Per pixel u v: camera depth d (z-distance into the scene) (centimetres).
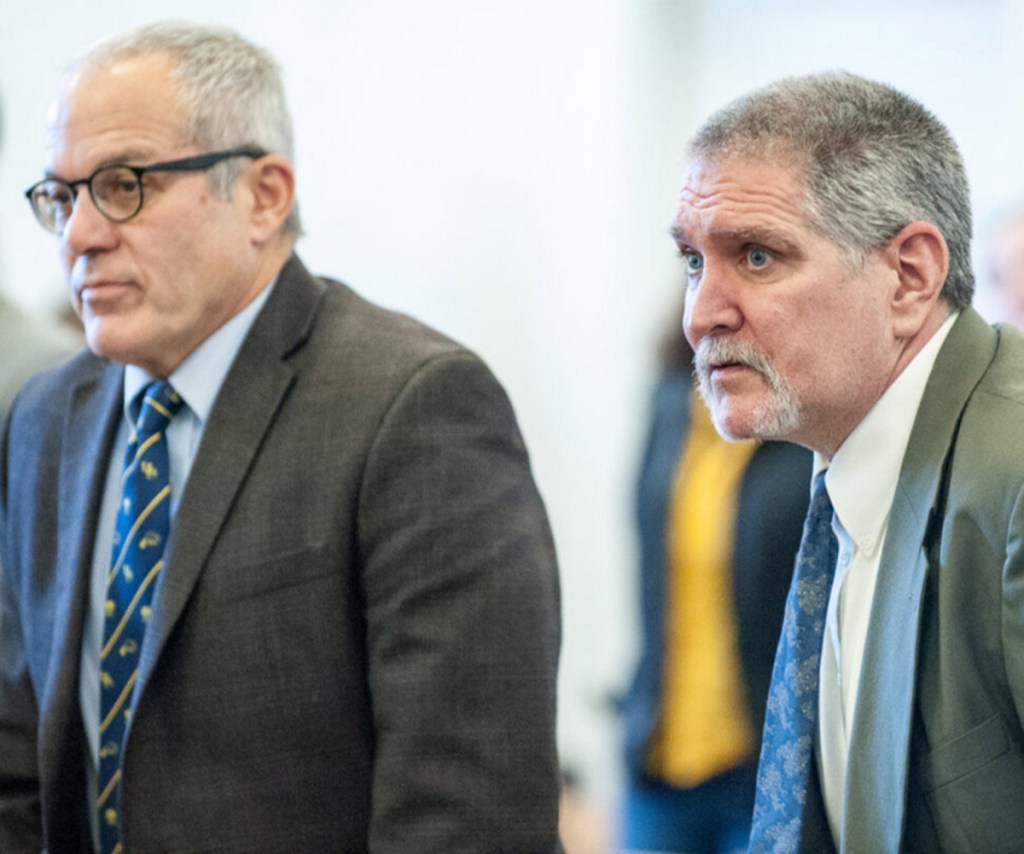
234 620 600
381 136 1608
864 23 1605
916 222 537
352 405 612
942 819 511
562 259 1606
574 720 1584
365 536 599
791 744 571
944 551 515
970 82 1570
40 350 883
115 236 620
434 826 575
